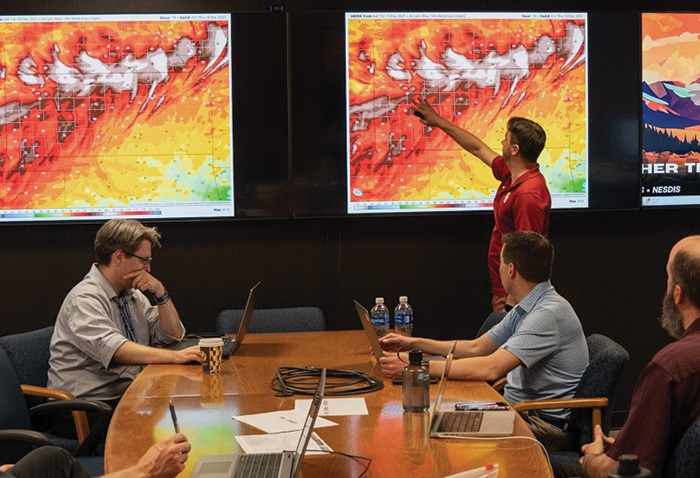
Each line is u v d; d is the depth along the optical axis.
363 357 3.47
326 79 4.76
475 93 4.82
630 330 5.12
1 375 3.18
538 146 4.27
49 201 4.66
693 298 2.32
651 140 4.94
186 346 3.84
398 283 4.98
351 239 4.95
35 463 2.54
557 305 3.23
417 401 2.54
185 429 2.38
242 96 4.73
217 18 4.69
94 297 3.62
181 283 4.87
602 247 5.08
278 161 4.77
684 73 4.93
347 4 4.84
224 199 4.75
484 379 3.06
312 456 2.10
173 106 4.69
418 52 4.79
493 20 4.81
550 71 4.85
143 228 3.77
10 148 4.63
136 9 4.72
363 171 4.80
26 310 4.78
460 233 5.00
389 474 1.97
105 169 4.68
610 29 4.87
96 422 3.26
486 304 5.03
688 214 5.13
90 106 4.65
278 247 4.92
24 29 4.61
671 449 2.22
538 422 3.18
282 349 3.69
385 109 4.79
